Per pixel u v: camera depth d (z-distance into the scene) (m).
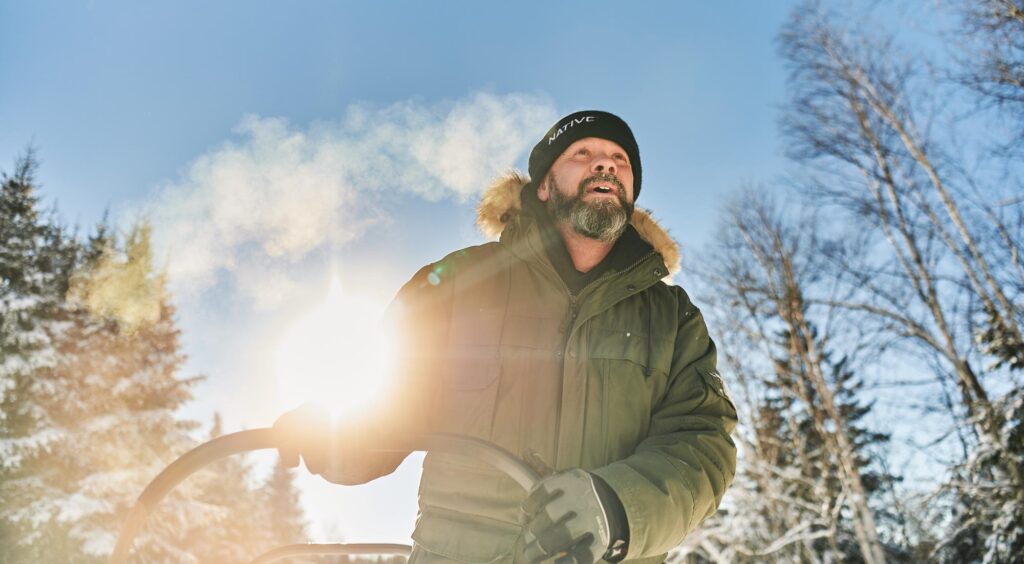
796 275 14.98
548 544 1.00
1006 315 11.54
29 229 19.33
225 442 1.04
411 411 1.42
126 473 17.58
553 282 1.50
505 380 1.41
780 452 17.67
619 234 1.56
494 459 1.06
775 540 14.57
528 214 1.64
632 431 1.41
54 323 18.00
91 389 18.14
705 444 1.34
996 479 12.62
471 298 1.51
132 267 20.47
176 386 21.31
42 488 16.59
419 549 1.35
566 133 1.64
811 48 14.03
